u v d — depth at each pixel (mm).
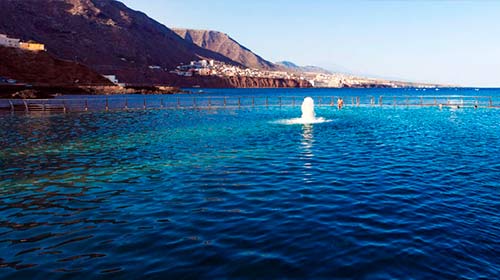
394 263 6156
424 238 7211
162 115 43250
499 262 6234
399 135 24406
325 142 21203
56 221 8562
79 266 6219
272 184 11672
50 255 6676
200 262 6262
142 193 10914
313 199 9930
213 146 20094
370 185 11398
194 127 30094
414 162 15148
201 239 7289
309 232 7547
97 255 6648
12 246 7121
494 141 21375
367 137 23359
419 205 9344
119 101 76875
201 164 15195
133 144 21016
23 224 8375
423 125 31125
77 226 8195
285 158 16297
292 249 6730
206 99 94312
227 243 7059
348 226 7875
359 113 46094
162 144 20953
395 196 10172
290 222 8156
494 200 9781
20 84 88500
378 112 47969
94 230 7922
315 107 59500
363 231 7578
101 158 16781
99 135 25094
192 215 8797
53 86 98562
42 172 13984
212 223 8203
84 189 11477
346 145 19984
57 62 120375
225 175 13102
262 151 18266
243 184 11750
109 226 8156
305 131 26891
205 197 10352
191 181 12289
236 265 6125
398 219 8305
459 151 17891
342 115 42719
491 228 7750
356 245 6883
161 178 12812
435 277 5715
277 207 9281
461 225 7922
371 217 8445
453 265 6102
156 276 5797
